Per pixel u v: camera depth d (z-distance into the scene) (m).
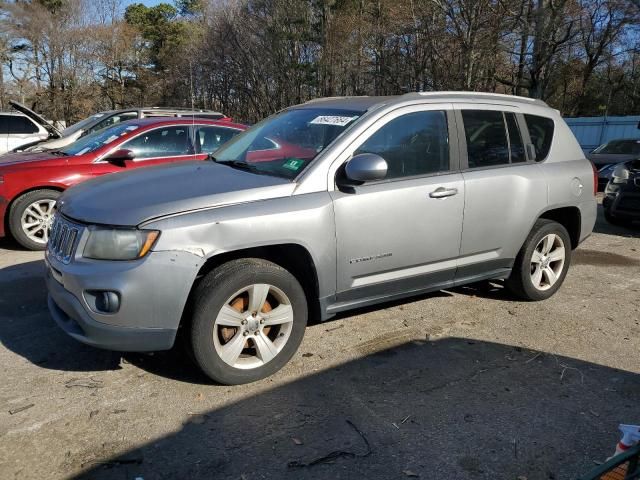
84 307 3.15
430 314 4.75
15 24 39.09
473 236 4.35
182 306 3.19
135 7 51.22
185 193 3.38
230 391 3.42
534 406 3.36
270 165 3.91
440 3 20.38
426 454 2.88
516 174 4.57
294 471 2.72
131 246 3.12
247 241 3.31
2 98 38.78
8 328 4.27
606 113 33.03
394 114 4.01
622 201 8.50
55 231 3.56
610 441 3.03
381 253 3.87
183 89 41.28
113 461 2.75
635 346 4.26
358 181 3.66
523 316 4.78
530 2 21.00
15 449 2.82
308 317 3.93
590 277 6.06
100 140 7.12
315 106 4.50
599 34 29.34
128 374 3.60
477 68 20.84
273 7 31.50
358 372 3.70
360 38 27.42
